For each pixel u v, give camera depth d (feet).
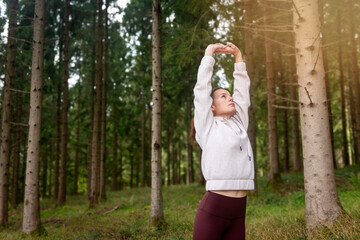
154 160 23.11
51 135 66.44
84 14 48.60
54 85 48.93
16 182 51.85
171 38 26.04
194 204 33.19
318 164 13.19
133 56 57.98
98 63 45.78
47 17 44.68
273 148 37.70
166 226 21.89
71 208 43.86
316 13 14.06
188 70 54.34
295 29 14.33
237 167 5.82
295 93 47.91
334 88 58.95
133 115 77.82
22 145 64.95
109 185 117.39
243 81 7.12
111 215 30.78
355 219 12.83
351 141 78.38
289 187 34.53
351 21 42.83
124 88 65.16
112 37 53.72
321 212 12.85
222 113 6.43
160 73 24.21
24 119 53.88
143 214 29.48
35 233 24.17
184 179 135.54
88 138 78.13
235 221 5.88
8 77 30.40
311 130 13.44
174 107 67.62
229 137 5.96
